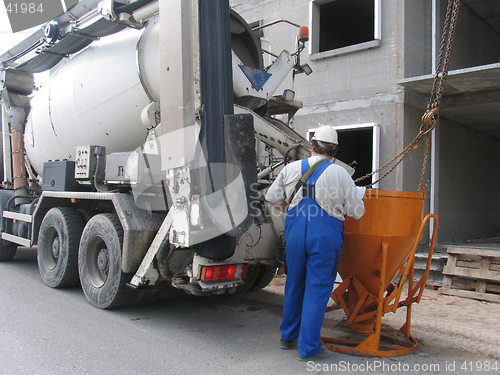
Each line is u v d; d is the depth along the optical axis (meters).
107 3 4.53
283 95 5.24
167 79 3.61
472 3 8.51
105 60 4.95
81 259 4.61
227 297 5.18
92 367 2.88
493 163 10.33
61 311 4.22
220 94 3.53
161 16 3.70
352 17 10.16
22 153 7.13
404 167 6.77
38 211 5.69
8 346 3.22
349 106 7.34
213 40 3.54
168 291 5.43
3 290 5.02
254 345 3.40
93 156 4.80
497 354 3.29
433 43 7.30
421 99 7.25
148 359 3.05
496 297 5.04
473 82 6.23
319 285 2.96
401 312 4.54
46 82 6.34
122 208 4.03
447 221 8.10
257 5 8.82
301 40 5.32
